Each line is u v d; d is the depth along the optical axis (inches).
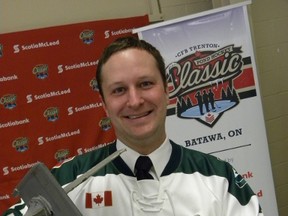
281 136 107.3
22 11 87.4
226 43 83.1
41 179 29.1
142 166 37.8
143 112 35.0
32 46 86.8
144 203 37.0
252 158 84.7
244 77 83.7
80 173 39.2
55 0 89.4
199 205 36.8
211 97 83.7
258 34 101.8
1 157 86.8
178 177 38.2
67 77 90.0
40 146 89.6
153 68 35.4
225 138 84.4
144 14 96.6
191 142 84.1
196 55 83.1
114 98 35.3
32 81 87.7
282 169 108.2
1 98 86.0
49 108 89.7
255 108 84.3
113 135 94.4
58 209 28.5
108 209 37.5
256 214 37.6
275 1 102.7
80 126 92.1
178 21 82.9
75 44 89.8
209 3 102.7
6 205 86.9
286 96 107.0
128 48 35.4
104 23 91.1
